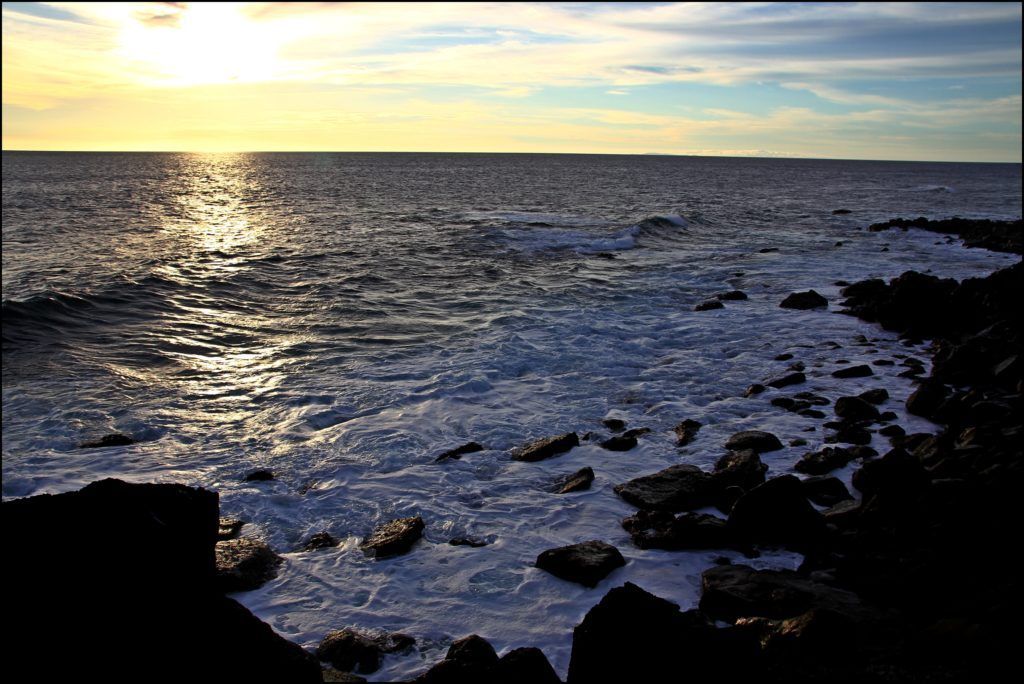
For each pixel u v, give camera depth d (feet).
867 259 77.97
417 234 95.86
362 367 37.47
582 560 18.79
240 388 34.30
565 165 505.66
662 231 100.94
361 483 24.48
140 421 29.78
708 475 24.04
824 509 21.68
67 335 42.45
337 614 17.11
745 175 374.22
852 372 35.86
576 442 27.66
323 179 276.00
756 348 41.91
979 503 18.56
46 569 11.07
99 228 107.14
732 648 12.39
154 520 12.18
